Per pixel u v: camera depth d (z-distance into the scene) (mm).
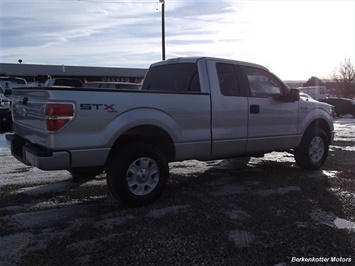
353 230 4008
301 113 6578
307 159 6730
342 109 26875
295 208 4691
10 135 5637
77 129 4242
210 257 3410
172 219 4316
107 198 5180
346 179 6180
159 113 4836
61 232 3975
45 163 4137
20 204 4914
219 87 5484
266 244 3672
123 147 4680
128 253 3480
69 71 45375
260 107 5930
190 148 5191
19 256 3434
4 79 22266
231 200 5023
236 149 5715
